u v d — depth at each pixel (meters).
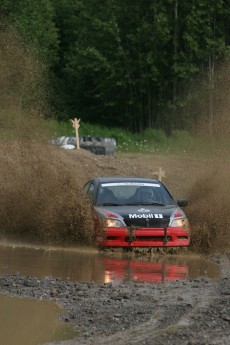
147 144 118.88
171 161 78.69
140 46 153.62
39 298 24.09
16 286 25.91
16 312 22.14
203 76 146.88
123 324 20.59
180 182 58.62
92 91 158.38
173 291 25.44
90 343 18.73
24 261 32.25
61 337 19.42
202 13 147.25
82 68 155.38
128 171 69.19
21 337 19.42
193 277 28.89
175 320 20.97
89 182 40.12
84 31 156.88
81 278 28.20
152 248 35.44
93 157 70.94
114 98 157.75
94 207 36.81
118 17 154.25
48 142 55.84
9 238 39.84
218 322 20.67
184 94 148.62
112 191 37.88
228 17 150.12
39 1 149.88
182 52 148.25
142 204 37.25
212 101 97.88
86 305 23.11
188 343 18.41
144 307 22.73
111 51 153.62
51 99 81.06
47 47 149.75
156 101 153.75
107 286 26.25
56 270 30.02
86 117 161.88
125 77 151.88
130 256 34.56
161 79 151.50
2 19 136.50
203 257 35.06
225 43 150.62
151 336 19.25
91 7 156.25
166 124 151.38
